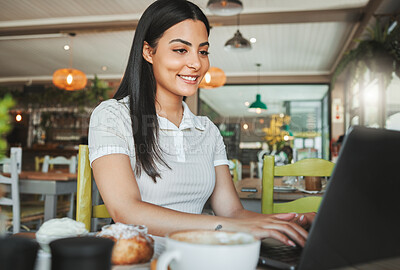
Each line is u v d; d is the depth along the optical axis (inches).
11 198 115.2
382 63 152.7
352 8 201.9
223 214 43.1
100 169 33.0
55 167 290.8
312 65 327.3
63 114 395.9
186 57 38.7
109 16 225.1
